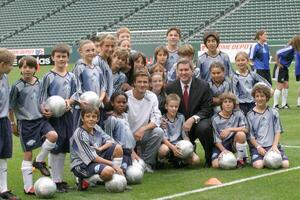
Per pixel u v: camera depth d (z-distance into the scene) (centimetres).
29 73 626
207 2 3484
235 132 753
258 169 730
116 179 611
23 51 3600
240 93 861
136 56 776
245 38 3128
